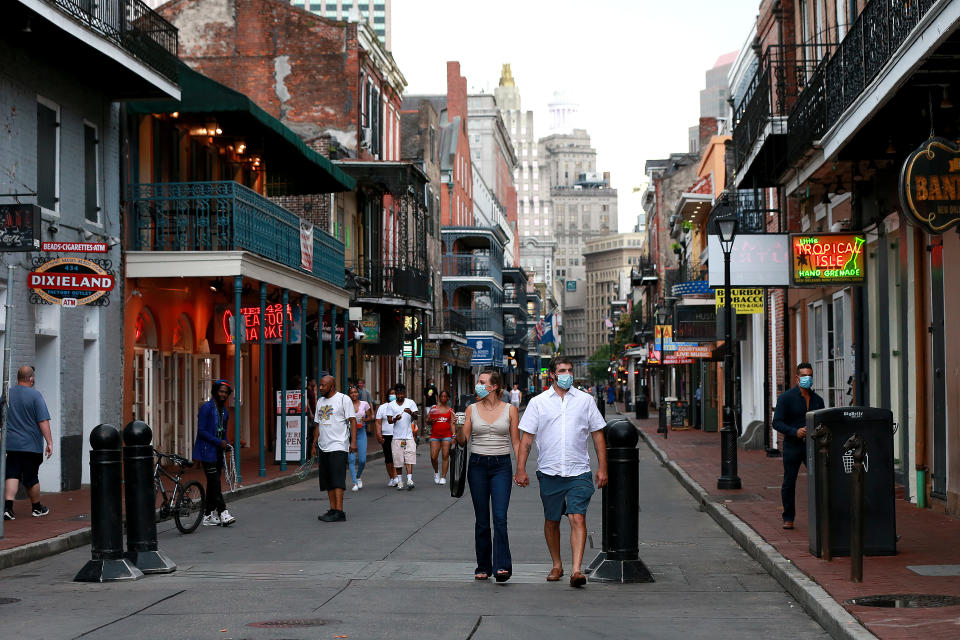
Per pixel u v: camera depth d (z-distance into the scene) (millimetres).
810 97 17203
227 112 23422
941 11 10805
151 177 23609
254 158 28484
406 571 11281
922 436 15602
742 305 27141
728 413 19125
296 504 18812
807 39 23344
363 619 8641
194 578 10867
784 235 19172
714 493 18281
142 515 11195
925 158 11141
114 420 20984
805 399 13367
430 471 27234
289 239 25984
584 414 10445
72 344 19172
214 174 27672
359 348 43500
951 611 8078
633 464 10617
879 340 18312
